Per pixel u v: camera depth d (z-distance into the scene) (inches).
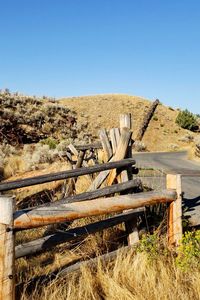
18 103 1246.9
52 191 372.5
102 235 220.4
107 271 168.9
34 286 154.5
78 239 217.0
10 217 128.6
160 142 2385.6
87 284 156.3
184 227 245.9
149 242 192.4
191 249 177.5
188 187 445.1
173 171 641.6
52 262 191.3
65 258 197.0
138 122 2694.4
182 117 2768.2
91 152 395.5
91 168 215.6
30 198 356.8
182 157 1196.5
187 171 651.5
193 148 1213.7
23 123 1130.7
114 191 205.2
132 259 181.8
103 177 231.9
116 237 222.1
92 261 175.2
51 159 726.5
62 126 1305.4
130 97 3250.5
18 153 920.9
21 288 151.9
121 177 226.1
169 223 205.0
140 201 184.2
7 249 128.0
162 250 192.1
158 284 161.2
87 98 3078.2
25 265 184.1
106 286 159.9
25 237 229.8
